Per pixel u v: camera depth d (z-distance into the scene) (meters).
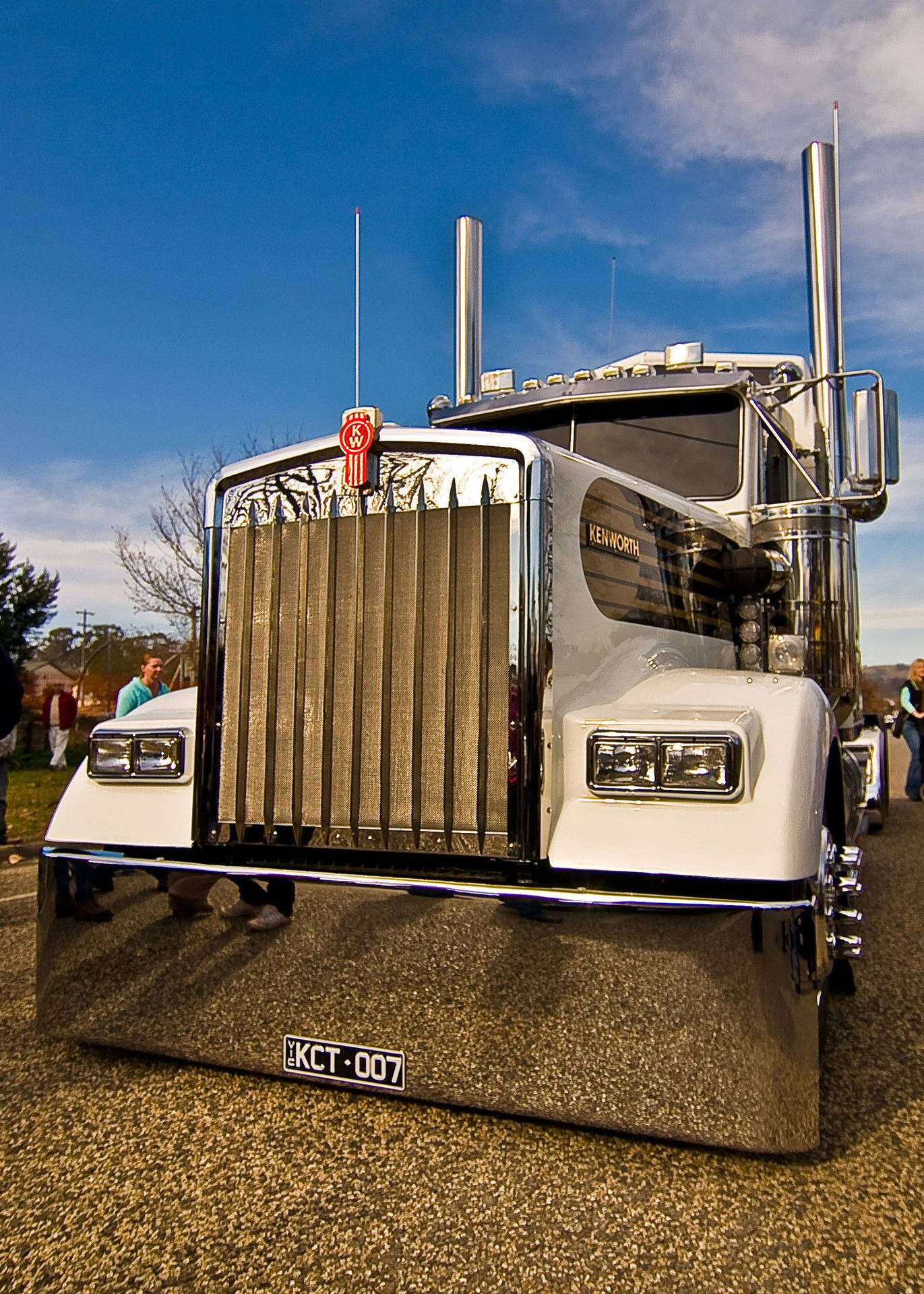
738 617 4.12
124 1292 1.98
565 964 2.39
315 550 2.88
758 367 5.36
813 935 2.38
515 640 2.59
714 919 2.28
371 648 2.78
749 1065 2.26
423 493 2.76
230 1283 2.00
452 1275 2.01
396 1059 2.55
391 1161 2.47
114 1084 2.94
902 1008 3.70
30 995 3.83
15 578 28.91
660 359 5.28
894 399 4.32
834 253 5.22
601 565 2.97
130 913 2.92
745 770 2.36
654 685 2.92
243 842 2.88
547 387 5.05
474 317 6.63
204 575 3.05
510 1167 2.43
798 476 5.04
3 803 8.30
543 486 2.64
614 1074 2.35
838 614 4.36
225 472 3.06
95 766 3.11
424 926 2.53
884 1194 2.30
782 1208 2.25
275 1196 2.31
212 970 2.79
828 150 5.23
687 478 4.59
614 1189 2.33
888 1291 1.95
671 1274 2.01
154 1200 2.30
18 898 6.04
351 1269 2.04
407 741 2.70
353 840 2.73
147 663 7.85
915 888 6.00
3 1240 2.16
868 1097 2.86
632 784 2.44
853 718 4.96
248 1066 2.74
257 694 2.92
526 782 2.52
